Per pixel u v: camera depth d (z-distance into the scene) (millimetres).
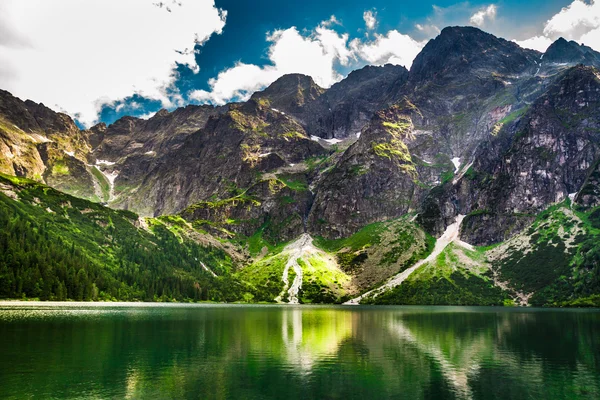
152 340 101625
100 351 86812
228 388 61812
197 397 57750
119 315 168625
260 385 63562
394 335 116688
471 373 72125
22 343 93938
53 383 63406
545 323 153000
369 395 59375
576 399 58438
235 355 84875
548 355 87938
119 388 61375
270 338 108000
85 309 199750
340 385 63906
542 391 61969
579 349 95250
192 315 178750
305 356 84750
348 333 120625
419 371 73062
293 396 58500
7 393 58656
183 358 81500
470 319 171250
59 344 93312
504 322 157375
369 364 78062
